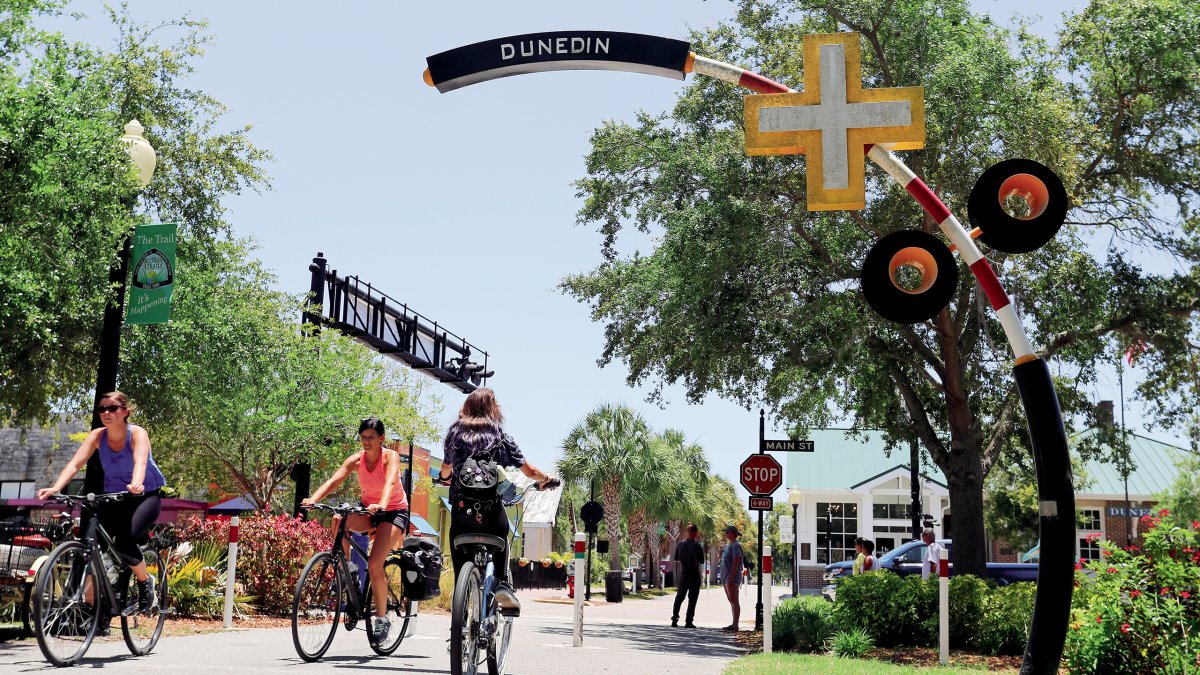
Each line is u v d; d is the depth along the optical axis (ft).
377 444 26.81
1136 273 60.13
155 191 74.18
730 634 56.59
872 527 147.02
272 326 80.43
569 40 27.89
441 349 99.50
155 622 27.37
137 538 24.98
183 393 72.02
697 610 100.01
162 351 69.00
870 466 150.61
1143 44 55.36
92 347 66.74
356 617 27.37
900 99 25.17
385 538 26.61
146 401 71.05
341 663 25.58
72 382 71.00
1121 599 28.66
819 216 56.44
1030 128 50.88
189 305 71.05
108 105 52.42
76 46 45.42
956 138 52.26
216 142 76.64
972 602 44.83
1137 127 60.29
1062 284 56.54
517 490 23.34
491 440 22.35
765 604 41.63
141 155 42.42
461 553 22.08
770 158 54.95
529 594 137.18
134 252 39.06
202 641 31.09
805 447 59.26
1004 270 57.47
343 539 26.86
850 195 25.09
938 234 56.44
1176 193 59.06
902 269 29.35
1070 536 22.15
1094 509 147.84
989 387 67.87
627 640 47.24
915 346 60.39
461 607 20.02
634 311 63.82
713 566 292.81
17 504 91.15
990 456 62.54
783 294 57.36
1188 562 28.53
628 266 67.21
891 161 25.14
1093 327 57.47
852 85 25.36
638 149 59.11
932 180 54.54
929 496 145.48
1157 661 28.02
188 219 76.48
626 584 185.06
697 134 58.90
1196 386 60.95
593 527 127.95
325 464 89.76
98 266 51.44
